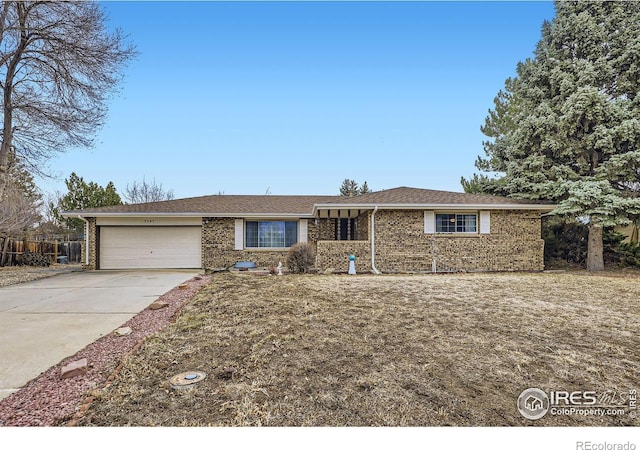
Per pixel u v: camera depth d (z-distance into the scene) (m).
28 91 12.56
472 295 7.79
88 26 12.16
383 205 13.15
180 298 7.61
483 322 5.70
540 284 9.40
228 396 3.29
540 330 5.32
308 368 3.90
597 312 6.41
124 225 15.12
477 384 3.59
